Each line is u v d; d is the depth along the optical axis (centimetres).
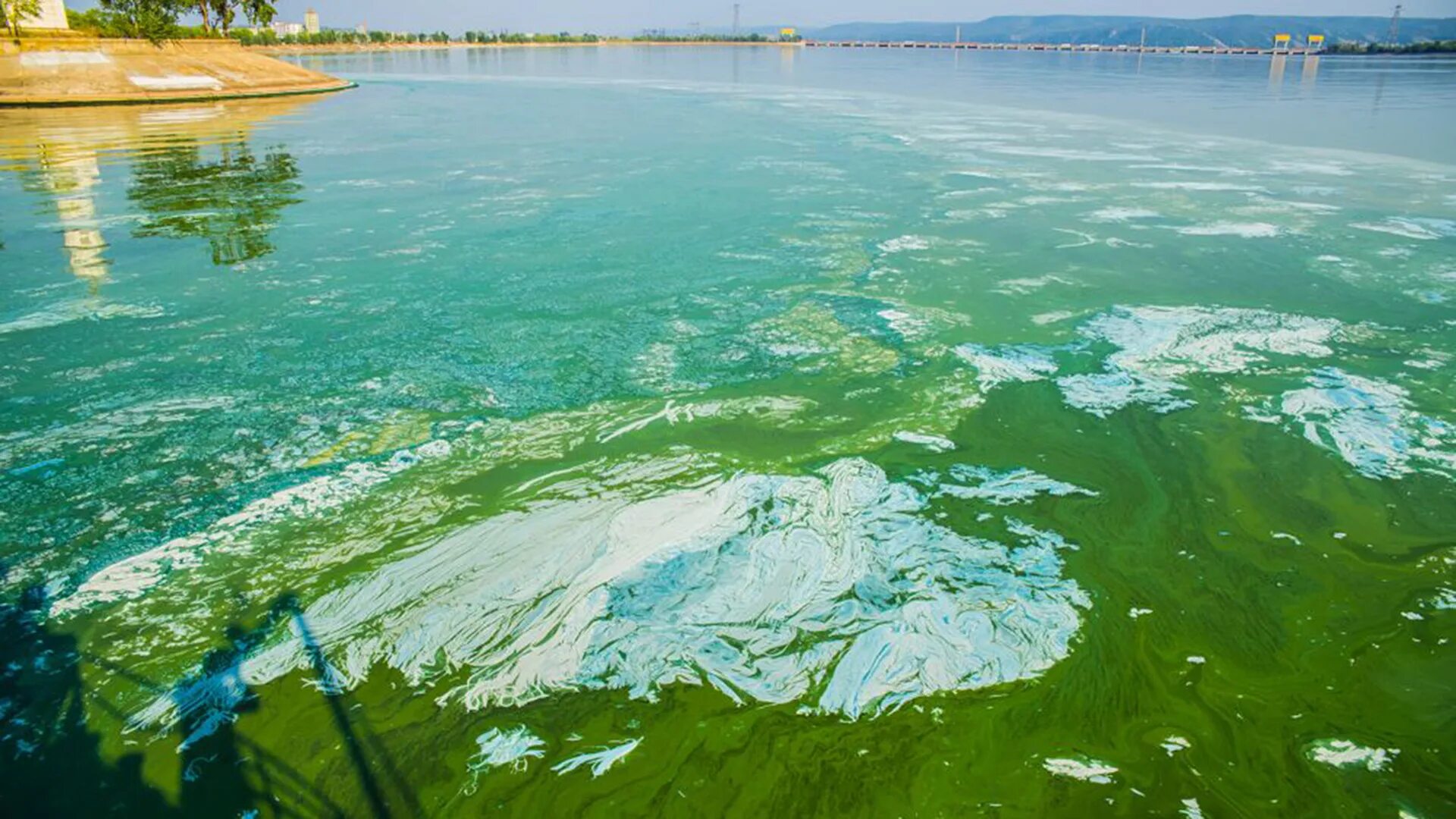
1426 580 330
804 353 536
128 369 505
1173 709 269
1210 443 429
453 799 236
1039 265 713
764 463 410
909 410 464
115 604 311
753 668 283
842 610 310
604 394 481
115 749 249
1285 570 336
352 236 804
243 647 290
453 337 559
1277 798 239
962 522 365
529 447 425
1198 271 699
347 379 496
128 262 713
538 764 248
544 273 691
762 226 844
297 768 244
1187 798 239
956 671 283
